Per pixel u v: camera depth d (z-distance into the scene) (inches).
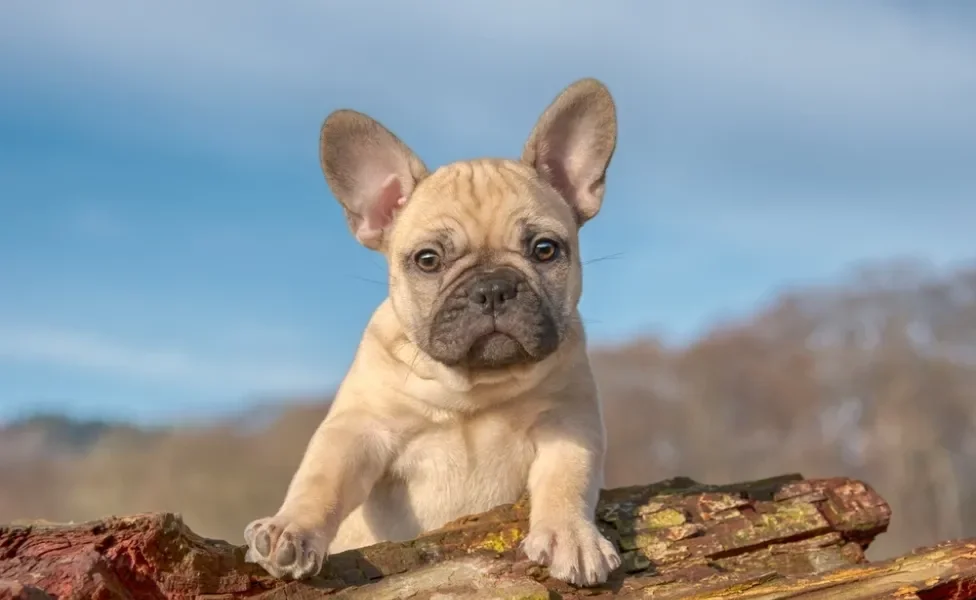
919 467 169.3
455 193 47.9
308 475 44.8
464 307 45.7
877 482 171.9
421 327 46.5
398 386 46.4
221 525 144.8
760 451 192.7
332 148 49.6
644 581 43.1
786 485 46.9
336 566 42.6
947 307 200.4
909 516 165.9
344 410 46.8
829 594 42.2
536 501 44.7
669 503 45.8
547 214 47.6
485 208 47.3
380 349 47.1
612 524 45.1
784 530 45.4
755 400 201.6
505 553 43.6
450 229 47.0
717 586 42.6
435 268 47.0
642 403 202.2
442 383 46.1
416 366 46.4
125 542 41.1
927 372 183.3
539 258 47.1
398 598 41.6
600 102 49.8
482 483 46.9
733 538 45.0
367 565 42.8
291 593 41.8
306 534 42.3
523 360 45.8
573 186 50.1
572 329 47.3
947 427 173.6
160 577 41.1
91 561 40.5
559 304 47.0
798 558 45.1
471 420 46.7
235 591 41.6
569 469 45.6
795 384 199.2
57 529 41.3
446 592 41.6
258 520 42.7
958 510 165.5
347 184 49.8
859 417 186.2
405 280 47.3
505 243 46.9
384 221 49.9
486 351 45.5
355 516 47.6
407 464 46.9
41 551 40.9
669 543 44.7
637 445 195.6
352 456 45.6
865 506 46.4
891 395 181.8
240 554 41.9
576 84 49.6
